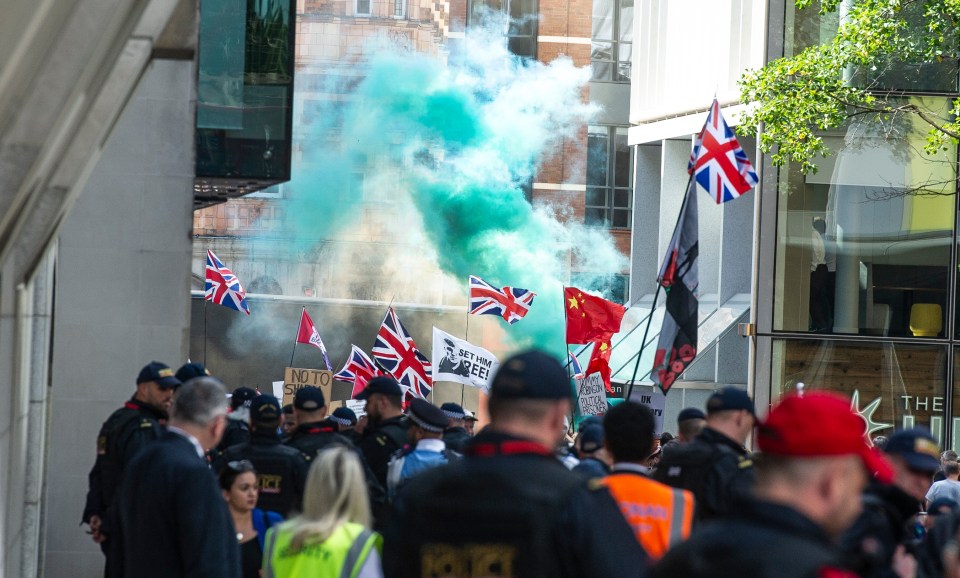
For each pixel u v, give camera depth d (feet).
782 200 237.66
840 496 31.48
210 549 56.85
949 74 232.12
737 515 30.63
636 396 158.71
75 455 118.93
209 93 151.43
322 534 56.29
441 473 38.47
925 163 234.79
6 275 78.59
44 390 103.55
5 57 52.75
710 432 69.56
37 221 84.74
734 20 278.46
